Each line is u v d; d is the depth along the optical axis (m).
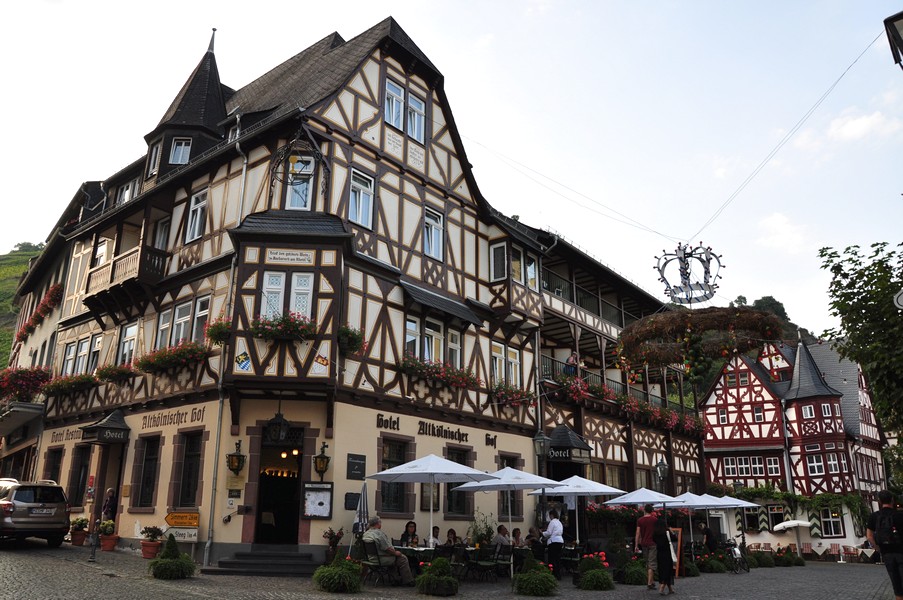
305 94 18.42
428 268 19.22
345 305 16.41
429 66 20.34
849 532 39.19
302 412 15.55
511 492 20.84
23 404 22.56
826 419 43.59
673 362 11.30
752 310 10.72
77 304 23.47
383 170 18.47
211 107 21.80
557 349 28.14
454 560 15.10
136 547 16.67
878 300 7.80
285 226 15.88
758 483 45.12
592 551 18.08
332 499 15.22
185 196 19.22
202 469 15.48
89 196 25.95
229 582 12.42
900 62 6.82
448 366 18.72
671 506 23.09
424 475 14.83
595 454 24.84
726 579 18.53
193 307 17.47
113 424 18.09
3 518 16.02
